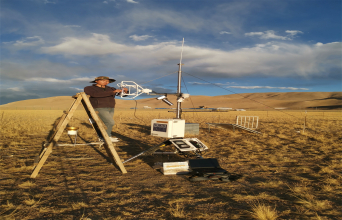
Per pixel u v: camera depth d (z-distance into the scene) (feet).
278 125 82.28
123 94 25.16
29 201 13.83
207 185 17.93
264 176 20.65
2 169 21.49
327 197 15.29
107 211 12.89
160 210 13.14
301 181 18.94
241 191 16.53
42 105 604.90
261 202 14.42
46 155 19.44
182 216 12.25
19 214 12.24
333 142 41.01
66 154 29.22
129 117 131.34
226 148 35.37
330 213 12.78
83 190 16.38
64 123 19.97
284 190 16.81
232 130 59.16
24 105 599.98
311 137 49.26
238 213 12.79
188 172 21.45
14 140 39.04
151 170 22.48
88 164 24.39
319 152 32.53
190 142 25.36
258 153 31.55
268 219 11.91
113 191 16.31
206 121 104.53
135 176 20.26
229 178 19.48
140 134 53.78
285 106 591.37
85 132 52.85
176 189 16.92
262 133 54.54
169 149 34.27
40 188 16.61
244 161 26.86
